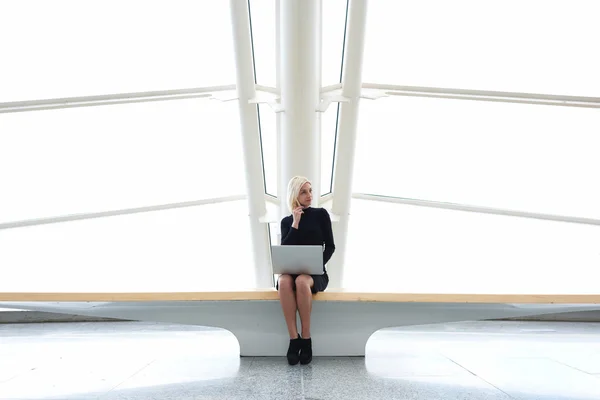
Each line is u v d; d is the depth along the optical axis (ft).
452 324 33.01
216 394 12.23
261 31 29.91
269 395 12.05
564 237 38.96
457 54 31.71
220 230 41.29
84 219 36.76
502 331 28.32
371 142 36.22
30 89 30.60
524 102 31.19
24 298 16.76
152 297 16.71
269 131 34.30
